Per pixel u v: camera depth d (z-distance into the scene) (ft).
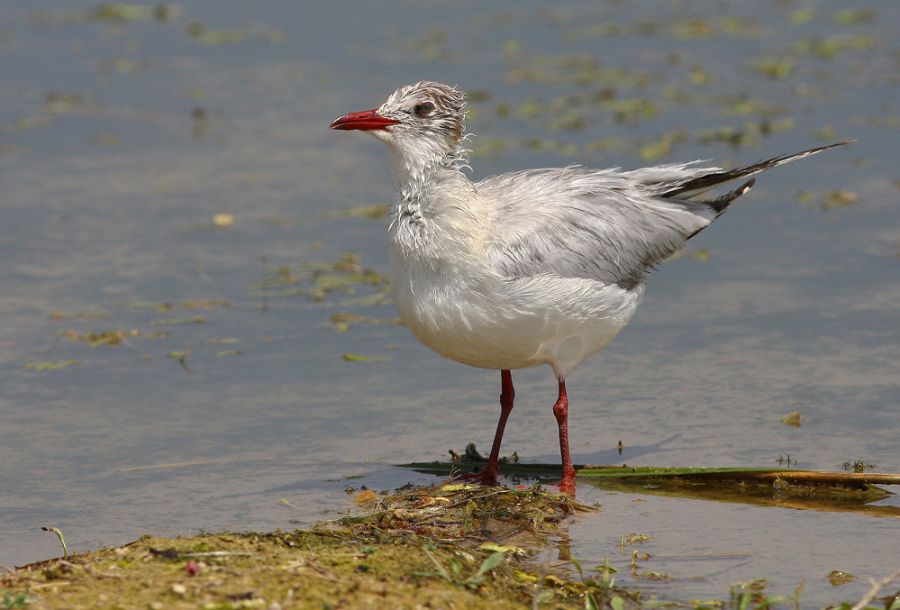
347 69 86.58
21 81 85.76
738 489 40.52
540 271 39.83
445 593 31.24
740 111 77.66
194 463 42.65
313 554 32.99
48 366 50.08
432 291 39.68
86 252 61.21
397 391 48.60
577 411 46.52
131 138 76.84
